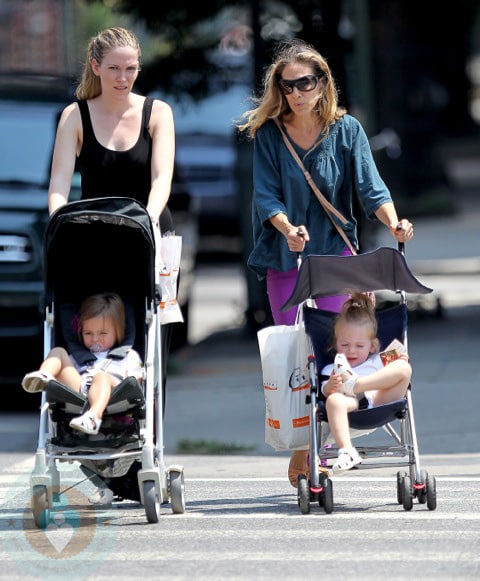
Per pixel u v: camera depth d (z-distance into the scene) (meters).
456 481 27.66
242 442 35.03
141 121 24.23
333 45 51.94
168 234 25.38
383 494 26.02
